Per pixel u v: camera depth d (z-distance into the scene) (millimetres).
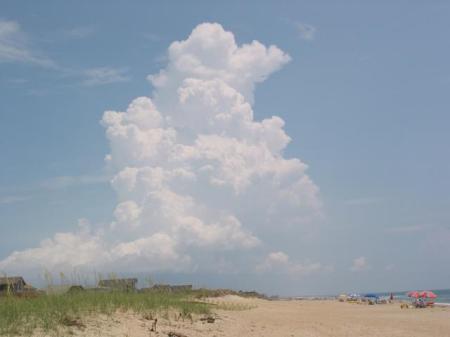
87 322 15797
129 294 21344
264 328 20859
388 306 55312
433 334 22844
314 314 33344
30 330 13594
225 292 52125
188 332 17422
